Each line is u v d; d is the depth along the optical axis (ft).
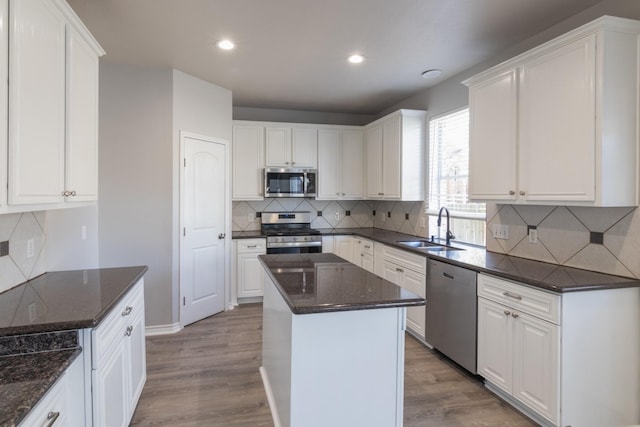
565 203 7.33
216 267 13.94
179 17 8.41
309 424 5.75
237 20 8.56
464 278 8.95
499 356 7.93
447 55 10.64
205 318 13.46
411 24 8.71
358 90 14.16
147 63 11.35
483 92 9.43
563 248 8.46
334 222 18.22
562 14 8.24
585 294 6.70
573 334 6.64
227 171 14.24
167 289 12.04
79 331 4.90
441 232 13.29
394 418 6.09
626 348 6.97
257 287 15.19
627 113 6.79
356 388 5.91
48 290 6.40
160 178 11.84
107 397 5.47
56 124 5.66
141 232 11.75
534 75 7.93
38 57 5.12
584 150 6.89
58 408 4.37
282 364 6.66
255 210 17.12
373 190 16.28
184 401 8.04
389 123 14.76
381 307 5.49
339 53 10.54
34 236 7.41
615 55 6.67
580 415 6.75
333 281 6.79
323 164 16.85
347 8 8.04
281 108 17.16
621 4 7.32
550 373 6.73
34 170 5.04
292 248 15.44
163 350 10.67
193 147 12.67
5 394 3.60
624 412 7.00
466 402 8.05
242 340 11.46
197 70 12.00
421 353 10.53
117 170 11.48
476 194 9.68
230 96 14.19
